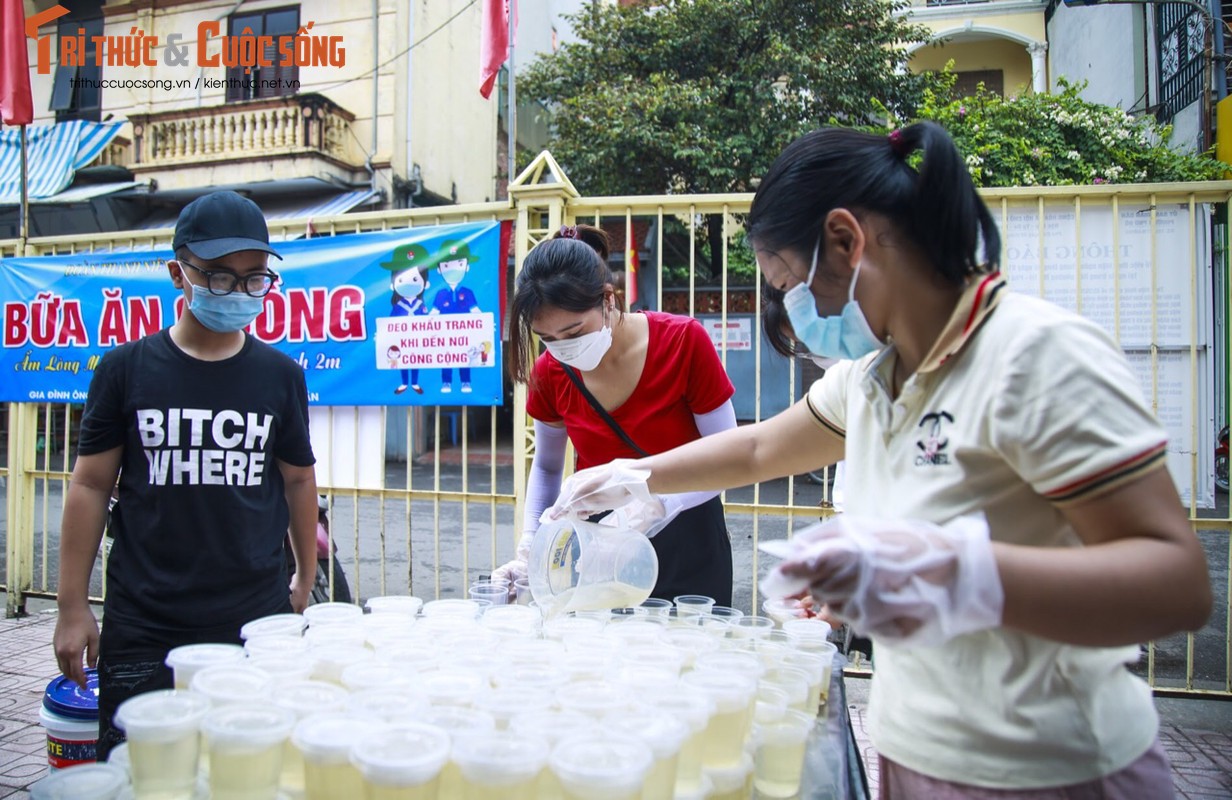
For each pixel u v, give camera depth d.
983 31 14.27
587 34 11.91
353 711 1.13
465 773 1.00
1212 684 3.72
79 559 2.06
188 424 2.07
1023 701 1.01
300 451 2.35
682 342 2.21
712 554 2.28
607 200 3.79
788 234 1.12
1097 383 0.91
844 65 10.52
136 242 4.57
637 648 1.49
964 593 0.83
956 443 1.02
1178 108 9.27
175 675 1.37
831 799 1.13
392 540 6.96
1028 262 3.49
